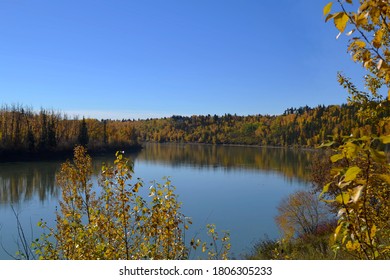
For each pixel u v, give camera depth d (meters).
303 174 68.19
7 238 19.53
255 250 17.28
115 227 5.54
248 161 96.81
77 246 5.23
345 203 1.60
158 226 5.48
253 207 39.12
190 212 36.47
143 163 86.62
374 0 1.62
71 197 8.14
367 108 4.94
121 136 124.00
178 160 97.38
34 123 82.62
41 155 68.81
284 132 189.25
